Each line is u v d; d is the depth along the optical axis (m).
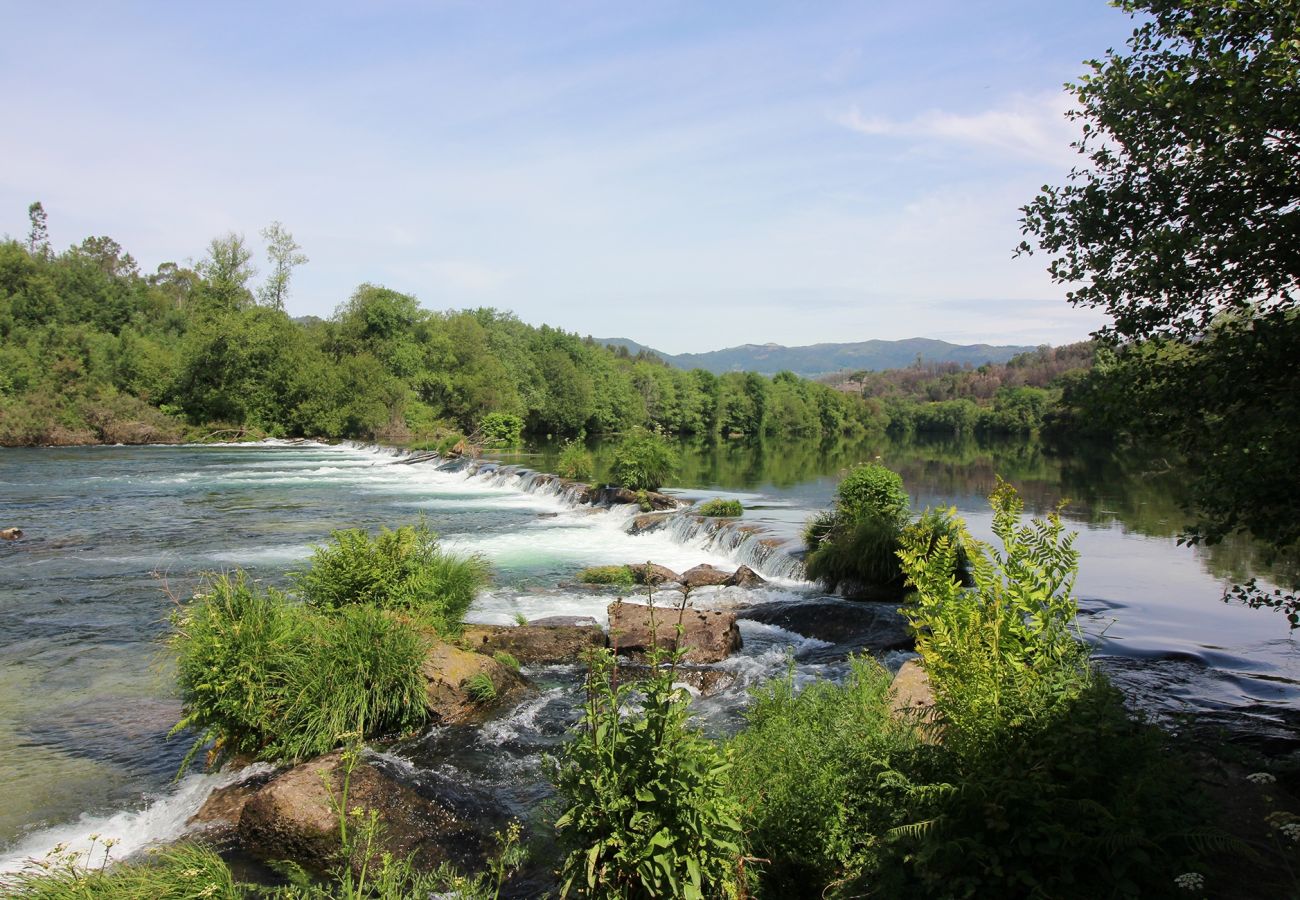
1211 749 7.09
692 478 39.81
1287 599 7.37
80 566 18.27
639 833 5.12
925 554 5.96
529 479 34.56
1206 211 7.59
